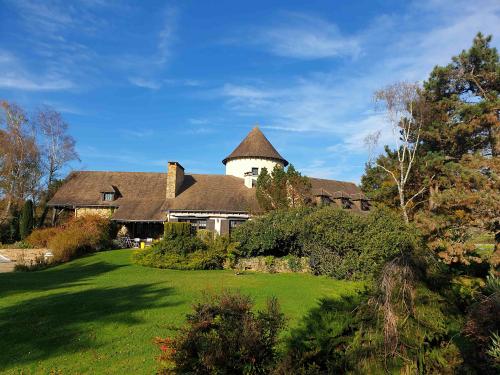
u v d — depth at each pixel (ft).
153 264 73.87
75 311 38.83
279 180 96.58
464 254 48.21
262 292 48.52
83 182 132.77
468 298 17.61
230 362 16.21
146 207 120.88
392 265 16.19
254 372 16.31
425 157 95.20
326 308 18.13
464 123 90.43
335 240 63.05
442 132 94.53
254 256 74.18
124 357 27.45
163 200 124.36
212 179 130.21
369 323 16.20
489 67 93.30
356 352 15.53
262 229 74.23
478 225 53.93
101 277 62.28
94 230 99.45
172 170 121.39
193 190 123.65
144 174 138.00
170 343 17.81
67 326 33.94
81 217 109.60
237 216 114.83
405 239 56.44
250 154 131.03
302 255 72.90
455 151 96.02
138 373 24.95
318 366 15.72
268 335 17.71
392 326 15.14
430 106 97.25
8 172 150.41
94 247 98.27
